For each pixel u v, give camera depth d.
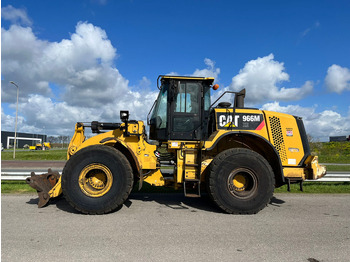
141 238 2.95
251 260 2.42
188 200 5.18
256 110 4.78
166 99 4.82
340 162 22.34
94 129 4.77
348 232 3.28
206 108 4.84
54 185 4.77
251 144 4.92
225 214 4.11
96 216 3.88
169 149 4.77
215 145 4.50
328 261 2.43
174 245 2.75
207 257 2.46
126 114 4.48
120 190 4.02
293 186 6.78
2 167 14.62
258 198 4.14
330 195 5.82
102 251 2.56
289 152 4.67
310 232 3.26
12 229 3.20
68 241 2.82
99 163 4.05
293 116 4.87
